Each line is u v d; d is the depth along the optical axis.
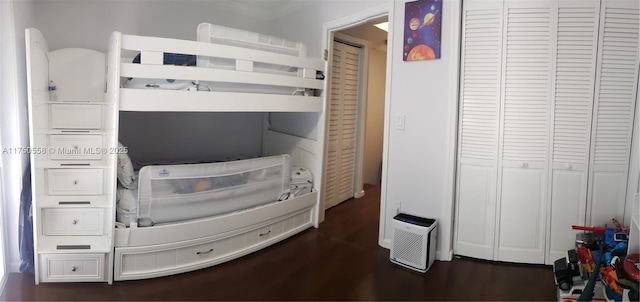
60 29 3.09
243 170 2.79
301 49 3.10
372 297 2.30
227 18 4.01
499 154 2.72
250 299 2.25
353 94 4.39
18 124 2.41
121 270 2.39
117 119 2.23
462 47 2.75
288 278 2.54
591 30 2.51
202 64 2.50
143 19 3.47
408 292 2.37
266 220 2.98
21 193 2.44
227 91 2.64
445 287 2.43
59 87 3.01
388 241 3.09
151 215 2.43
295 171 3.45
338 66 4.03
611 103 2.53
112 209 2.30
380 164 5.72
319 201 3.51
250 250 2.90
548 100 2.61
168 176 2.43
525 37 2.61
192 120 3.87
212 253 2.69
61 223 2.44
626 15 2.47
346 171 4.46
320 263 2.78
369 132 5.48
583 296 2.00
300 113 3.76
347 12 3.29
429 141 2.86
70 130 2.74
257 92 2.81
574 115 2.59
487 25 2.68
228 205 2.75
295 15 3.87
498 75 2.68
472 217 2.85
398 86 2.97
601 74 2.52
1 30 2.30
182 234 2.51
